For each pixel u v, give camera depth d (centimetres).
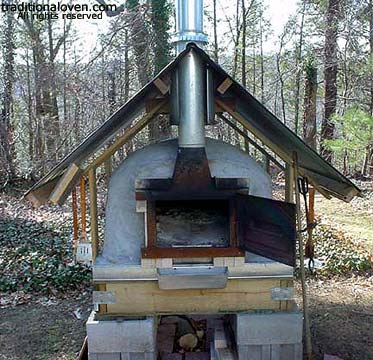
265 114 306
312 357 378
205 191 316
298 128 1580
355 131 975
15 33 1375
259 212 313
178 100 313
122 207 345
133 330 343
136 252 346
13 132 1351
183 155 315
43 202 349
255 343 348
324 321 452
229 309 349
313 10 1502
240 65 1642
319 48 1415
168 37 1212
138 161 343
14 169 1288
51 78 1340
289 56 1605
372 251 646
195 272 326
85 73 1320
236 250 328
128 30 1232
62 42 1404
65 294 532
